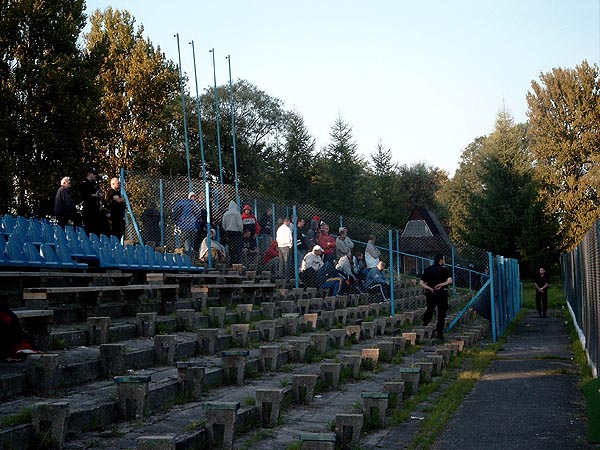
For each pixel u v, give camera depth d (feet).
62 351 33.65
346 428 26.21
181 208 70.54
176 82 179.73
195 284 61.57
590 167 229.25
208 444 24.32
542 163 234.17
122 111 175.42
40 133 117.91
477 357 54.29
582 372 45.01
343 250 76.38
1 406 25.17
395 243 84.17
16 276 41.63
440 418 31.63
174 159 180.75
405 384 37.76
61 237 50.98
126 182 72.33
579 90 229.45
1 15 117.91
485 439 27.76
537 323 90.68
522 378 43.68
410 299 78.23
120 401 26.32
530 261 176.65
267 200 79.66
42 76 117.91
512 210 176.55
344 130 182.70
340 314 61.57
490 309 70.18
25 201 117.80
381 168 245.24
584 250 55.72
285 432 27.32
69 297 45.03
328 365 36.86
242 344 43.52
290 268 72.28
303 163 172.86
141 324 41.09
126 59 181.47
